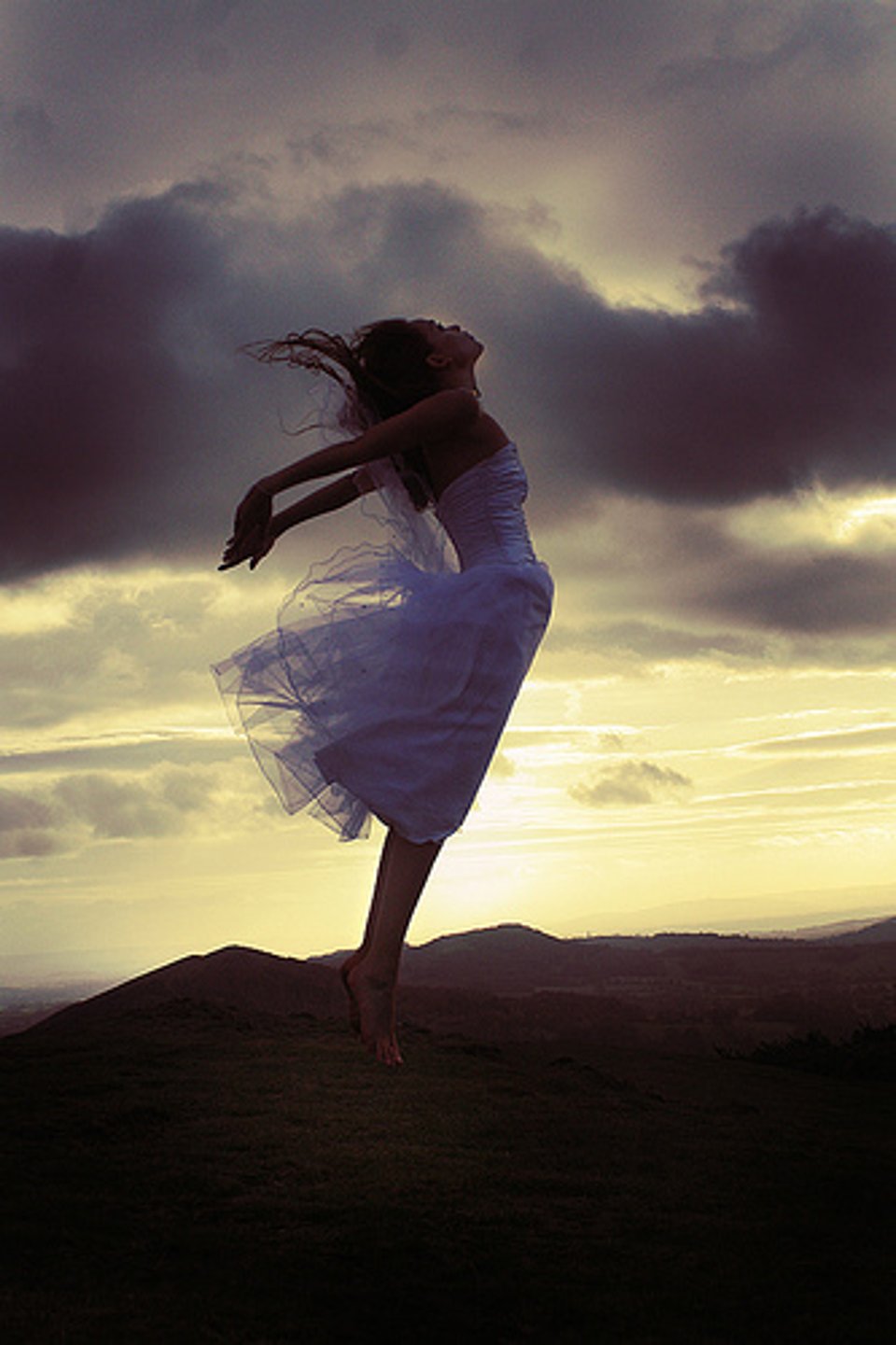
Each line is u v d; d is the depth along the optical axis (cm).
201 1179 471
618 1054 1039
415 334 331
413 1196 461
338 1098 630
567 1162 531
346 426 341
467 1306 346
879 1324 340
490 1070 749
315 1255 385
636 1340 325
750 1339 327
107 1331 307
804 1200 486
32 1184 451
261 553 317
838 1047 1379
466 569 312
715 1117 681
